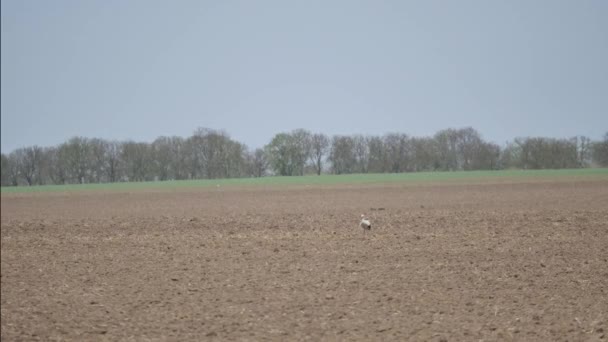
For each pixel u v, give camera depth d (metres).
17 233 115.81
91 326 50.72
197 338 46.62
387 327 47.44
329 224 112.25
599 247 77.44
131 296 60.94
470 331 45.81
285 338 45.81
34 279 70.50
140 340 46.66
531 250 77.06
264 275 68.31
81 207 181.50
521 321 47.88
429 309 51.97
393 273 66.62
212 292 61.22
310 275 67.38
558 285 58.75
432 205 146.88
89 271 74.50
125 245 94.88
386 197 182.75
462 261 71.62
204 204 175.75
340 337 45.56
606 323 46.81
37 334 48.78
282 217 127.69
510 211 123.44
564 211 118.94
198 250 87.44
